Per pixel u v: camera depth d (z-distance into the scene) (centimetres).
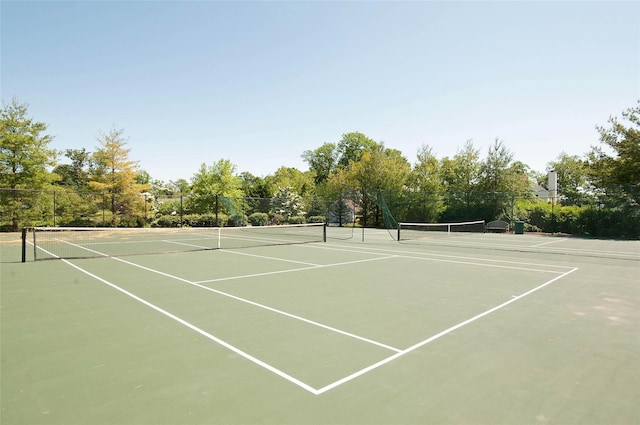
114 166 3136
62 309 671
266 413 331
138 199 3148
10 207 2542
